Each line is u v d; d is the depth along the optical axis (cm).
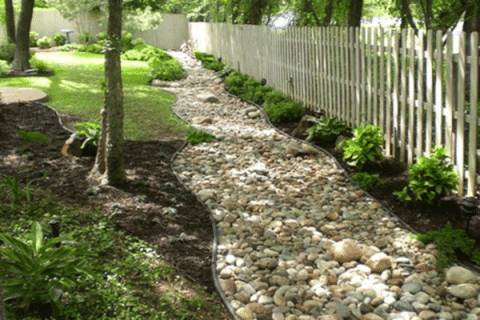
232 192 691
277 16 1878
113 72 637
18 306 382
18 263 388
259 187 706
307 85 1130
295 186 706
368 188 673
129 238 527
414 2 1162
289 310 434
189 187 703
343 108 951
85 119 1018
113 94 641
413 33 685
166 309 413
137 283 445
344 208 629
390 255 514
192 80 1666
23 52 1595
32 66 1617
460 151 605
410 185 598
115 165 659
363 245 527
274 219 611
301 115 1071
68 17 2302
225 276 485
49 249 444
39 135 566
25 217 543
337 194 670
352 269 490
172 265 490
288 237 561
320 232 575
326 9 1426
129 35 2353
